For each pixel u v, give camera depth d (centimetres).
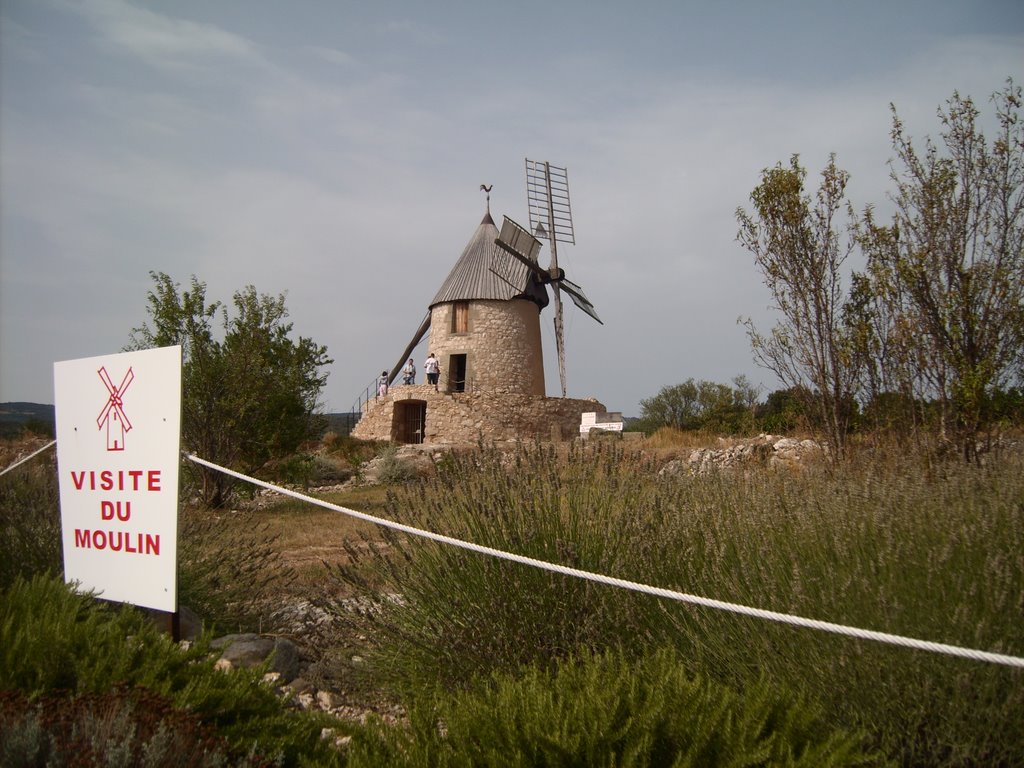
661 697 280
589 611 432
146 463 445
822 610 344
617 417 3450
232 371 1509
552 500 485
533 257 3431
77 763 261
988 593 326
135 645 358
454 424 3117
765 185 948
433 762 271
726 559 419
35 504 630
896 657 322
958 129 825
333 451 2705
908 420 830
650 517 463
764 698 289
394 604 499
